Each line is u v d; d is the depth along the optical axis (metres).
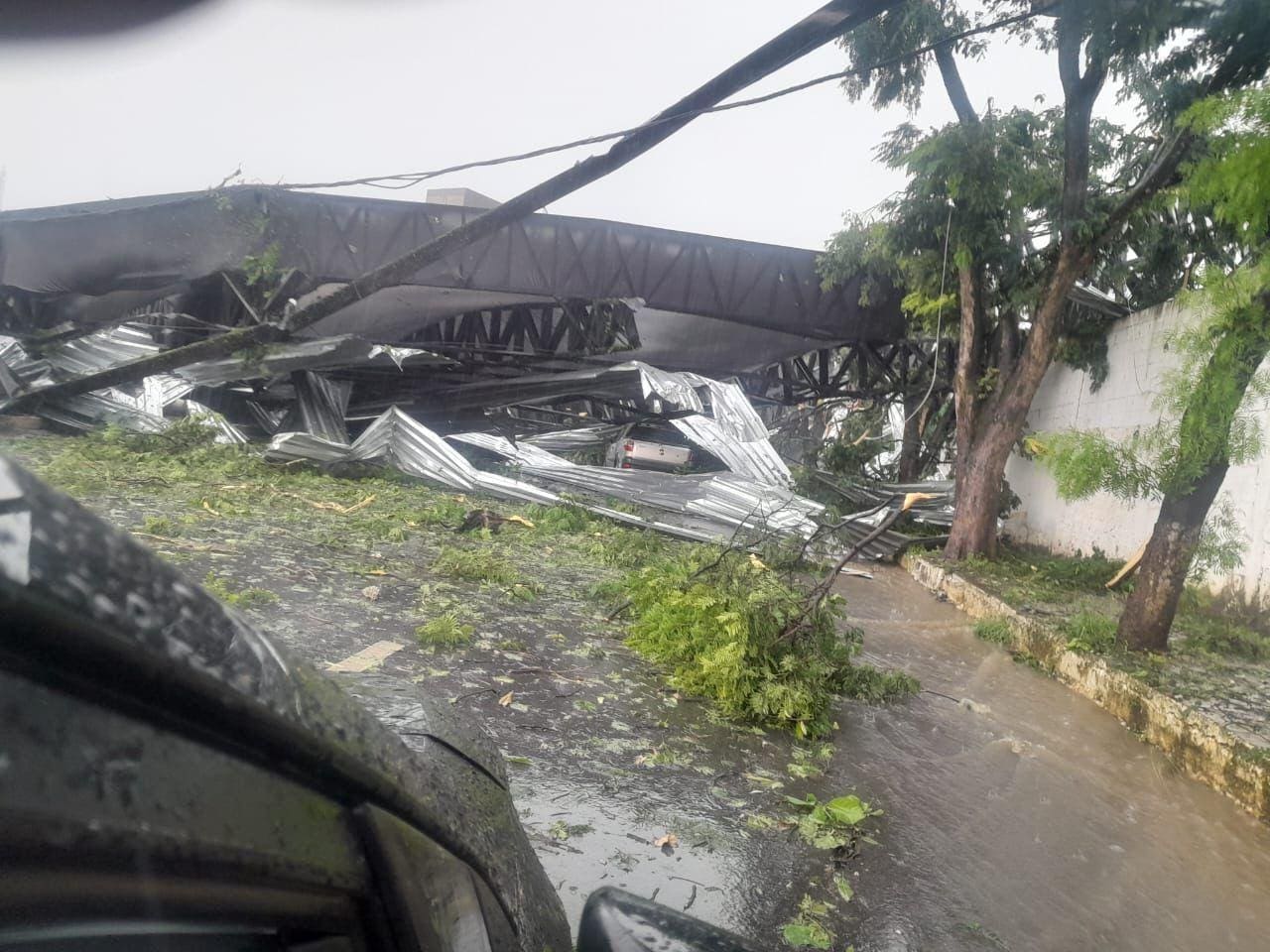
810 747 5.48
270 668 0.68
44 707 0.46
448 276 21.84
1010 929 3.62
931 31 15.36
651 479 17.53
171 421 18.20
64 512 0.50
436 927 0.84
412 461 16.95
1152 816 5.25
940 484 20.47
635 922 1.22
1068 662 8.82
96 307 22.09
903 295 23.16
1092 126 16.31
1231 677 8.05
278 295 16.33
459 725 1.79
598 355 25.28
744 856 3.86
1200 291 7.70
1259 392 7.81
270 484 13.78
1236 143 6.39
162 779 0.54
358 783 0.77
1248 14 9.85
